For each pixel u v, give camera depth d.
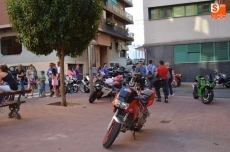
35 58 29.70
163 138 6.51
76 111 9.98
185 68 22.36
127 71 23.34
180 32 22.61
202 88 11.82
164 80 12.23
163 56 23.00
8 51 31.19
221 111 9.84
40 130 7.18
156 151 5.55
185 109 10.43
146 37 23.56
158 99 12.62
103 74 17.53
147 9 23.44
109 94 12.46
